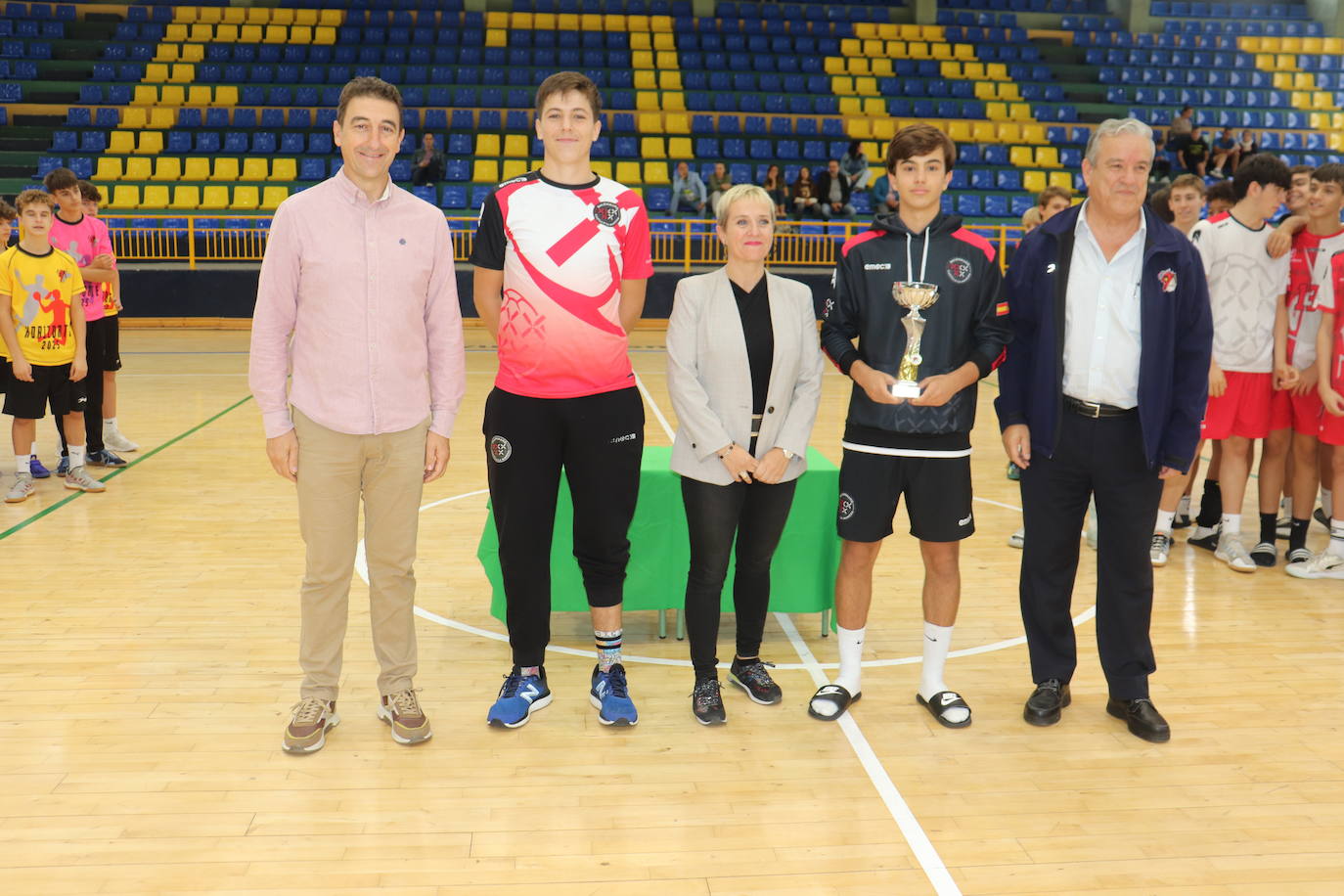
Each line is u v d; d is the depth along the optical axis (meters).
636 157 14.73
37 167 13.78
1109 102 16.75
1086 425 2.74
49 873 2.09
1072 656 2.92
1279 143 16.28
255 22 16.41
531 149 14.59
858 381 2.71
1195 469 4.85
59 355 4.89
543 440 2.68
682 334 2.76
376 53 15.84
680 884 2.09
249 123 14.55
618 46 16.50
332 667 2.68
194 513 4.75
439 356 2.65
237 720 2.78
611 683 2.83
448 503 5.07
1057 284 2.71
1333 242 4.00
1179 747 2.71
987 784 2.51
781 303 2.77
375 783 2.47
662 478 3.34
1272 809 2.41
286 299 2.49
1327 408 3.94
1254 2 19.11
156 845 2.19
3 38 15.37
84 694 2.90
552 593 3.43
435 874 2.11
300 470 2.55
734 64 16.36
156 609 3.55
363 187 2.48
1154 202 4.43
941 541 2.77
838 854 2.20
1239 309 4.05
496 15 16.67
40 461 5.60
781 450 2.74
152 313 11.96
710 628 2.83
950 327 2.68
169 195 13.47
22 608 3.53
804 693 3.04
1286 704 2.97
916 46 17.28
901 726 2.82
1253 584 4.03
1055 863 2.18
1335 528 4.11
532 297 2.60
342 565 2.62
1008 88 16.56
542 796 2.42
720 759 2.62
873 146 15.13
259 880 2.08
